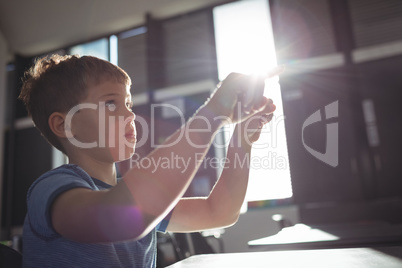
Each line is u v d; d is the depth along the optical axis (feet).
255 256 2.52
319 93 13.30
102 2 16.22
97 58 1.88
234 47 14.56
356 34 13.25
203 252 5.93
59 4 16.74
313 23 13.82
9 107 17.98
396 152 12.42
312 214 11.84
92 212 1.22
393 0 12.95
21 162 17.56
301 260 2.22
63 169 1.62
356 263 1.98
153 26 15.79
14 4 16.93
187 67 15.20
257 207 13.85
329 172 12.80
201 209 2.34
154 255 2.18
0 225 16.79
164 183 1.25
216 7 15.26
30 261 1.60
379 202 11.25
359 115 12.76
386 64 12.80
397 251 2.29
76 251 1.59
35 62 2.04
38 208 1.41
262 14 14.60
